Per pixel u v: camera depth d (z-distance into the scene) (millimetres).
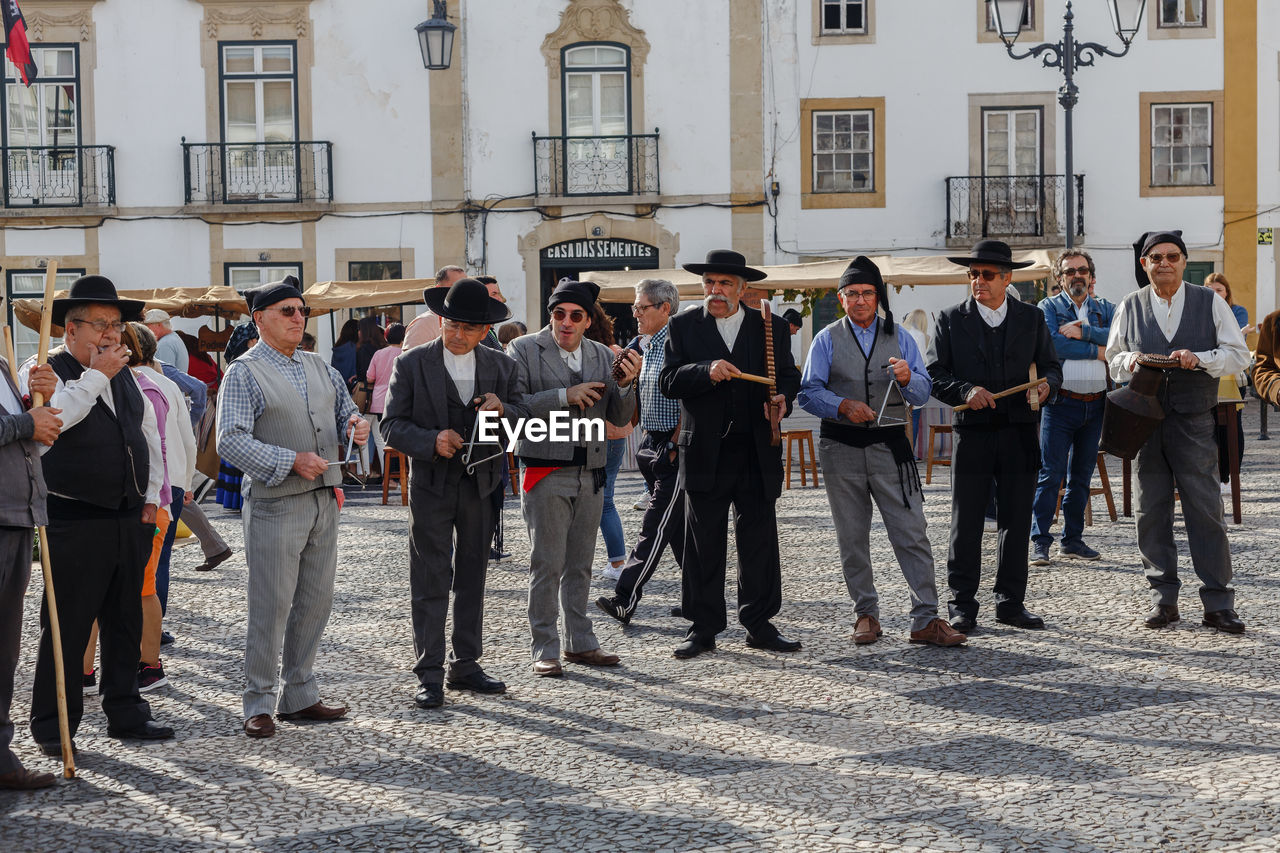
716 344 6312
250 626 5246
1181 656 5977
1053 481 8180
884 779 4441
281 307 5320
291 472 5215
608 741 4980
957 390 6516
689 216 21547
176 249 21859
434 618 5629
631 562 7043
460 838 3986
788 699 5508
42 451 4855
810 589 7766
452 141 21641
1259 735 4777
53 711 4934
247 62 21750
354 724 5301
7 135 21812
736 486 6324
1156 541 6582
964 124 21141
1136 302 6602
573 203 21531
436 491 5637
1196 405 6406
